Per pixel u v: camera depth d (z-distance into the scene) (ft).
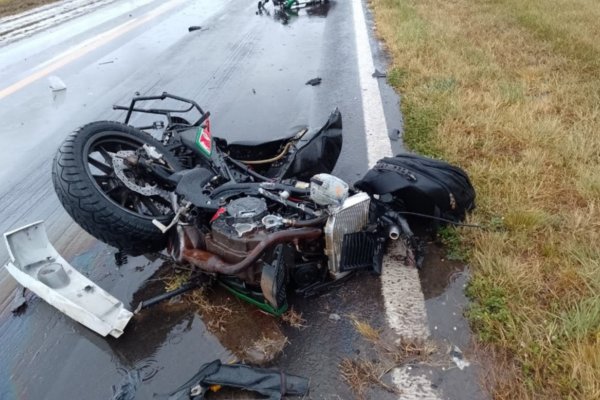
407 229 10.06
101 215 10.05
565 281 9.32
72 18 40.98
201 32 32.68
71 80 25.04
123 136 11.83
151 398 8.06
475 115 16.37
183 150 12.25
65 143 10.64
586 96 17.56
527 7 32.42
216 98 20.99
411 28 26.94
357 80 21.44
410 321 9.06
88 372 8.66
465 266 10.25
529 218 10.92
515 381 7.66
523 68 21.01
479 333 8.51
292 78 22.61
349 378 8.07
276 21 34.24
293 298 9.78
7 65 28.76
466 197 11.07
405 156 11.98
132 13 41.04
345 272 9.84
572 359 7.64
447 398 7.59
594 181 12.05
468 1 35.55
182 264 10.47
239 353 8.76
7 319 9.98
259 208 9.40
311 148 11.76
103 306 9.59
